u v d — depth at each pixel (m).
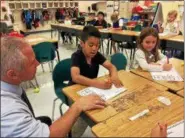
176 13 3.75
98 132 0.90
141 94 1.27
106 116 1.03
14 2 9.34
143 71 1.75
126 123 0.97
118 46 4.86
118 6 8.68
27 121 0.80
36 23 10.19
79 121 1.60
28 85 3.26
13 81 0.84
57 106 2.55
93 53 1.62
